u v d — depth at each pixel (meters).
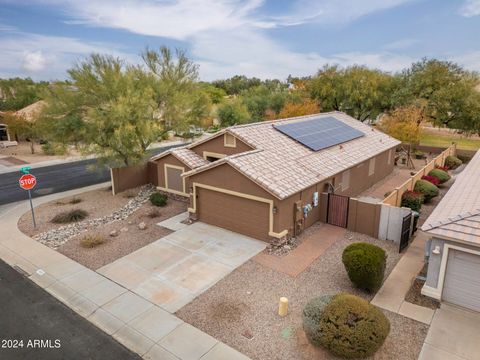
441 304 11.00
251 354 8.99
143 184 25.30
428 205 20.45
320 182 17.27
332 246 15.17
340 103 45.12
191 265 13.59
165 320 10.41
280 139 20.38
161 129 26.20
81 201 22.02
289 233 15.64
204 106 29.12
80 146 25.03
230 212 16.52
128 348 9.34
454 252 10.65
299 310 10.76
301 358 8.80
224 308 10.90
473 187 14.41
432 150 35.84
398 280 12.43
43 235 16.75
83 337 9.77
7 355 9.09
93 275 12.99
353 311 8.65
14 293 11.95
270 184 14.66
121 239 16.05
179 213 19.41
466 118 38.00
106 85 23.86
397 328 9.90
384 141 27.06
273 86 67.06
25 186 17.17
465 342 9.34
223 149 20.73
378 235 15.94
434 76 39.34
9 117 38.00
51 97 23.45
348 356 8.32
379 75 43.66
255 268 13.31
